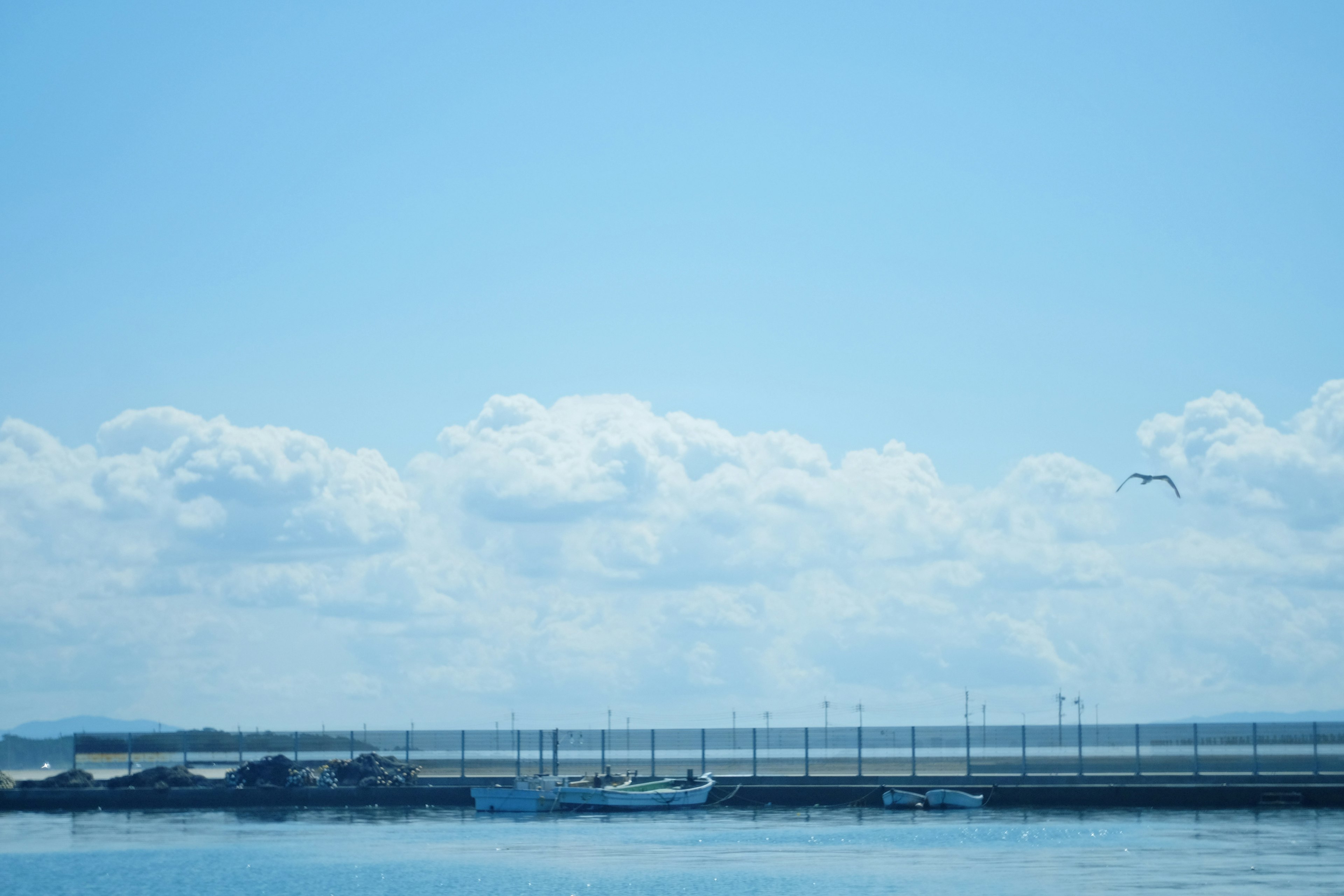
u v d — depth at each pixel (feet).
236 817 445.78
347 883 301.02
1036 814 417.69
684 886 289.12
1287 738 444.55
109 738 499.92
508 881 300.20
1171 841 340.18
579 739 480.23
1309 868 290.56
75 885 304.30
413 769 487.20
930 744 463.83
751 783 463.42
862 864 313.73
